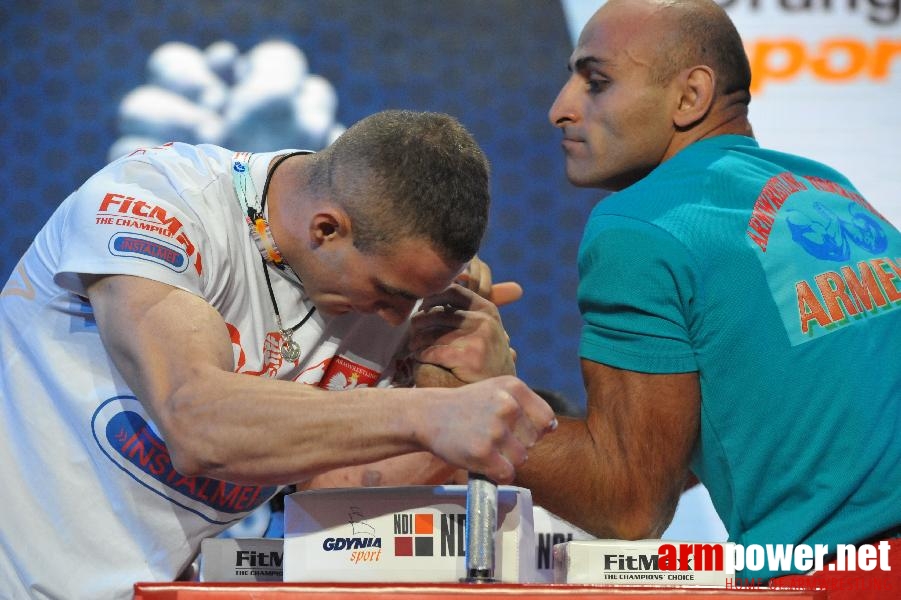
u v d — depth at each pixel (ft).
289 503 8.45
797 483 10.02
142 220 9.53
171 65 21.48
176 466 8.80
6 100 21.48
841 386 10.06
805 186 11.16
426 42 21.72
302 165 10.11
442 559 8.22
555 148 21.72
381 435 8.16
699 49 11.48
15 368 10.41
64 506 10.10
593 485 10.21
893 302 10.69
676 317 10.22
